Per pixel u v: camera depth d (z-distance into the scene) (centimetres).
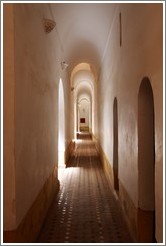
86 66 1802
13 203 304
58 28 764
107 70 931
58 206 636
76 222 533
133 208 450
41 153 494
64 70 1094
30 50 393
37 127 452
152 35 320
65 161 1191
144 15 362
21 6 339
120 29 602
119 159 621
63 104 1120
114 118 760
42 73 506
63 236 466
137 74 412
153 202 407
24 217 351
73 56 1256
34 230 423
